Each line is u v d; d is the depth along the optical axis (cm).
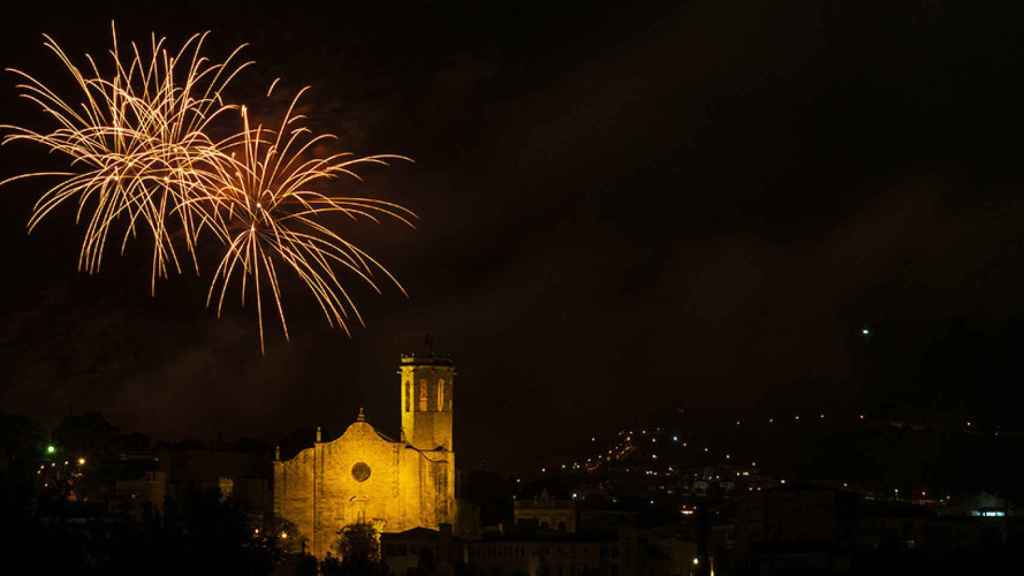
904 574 15400
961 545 16912
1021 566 14625
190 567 10069
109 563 9794
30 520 9106
